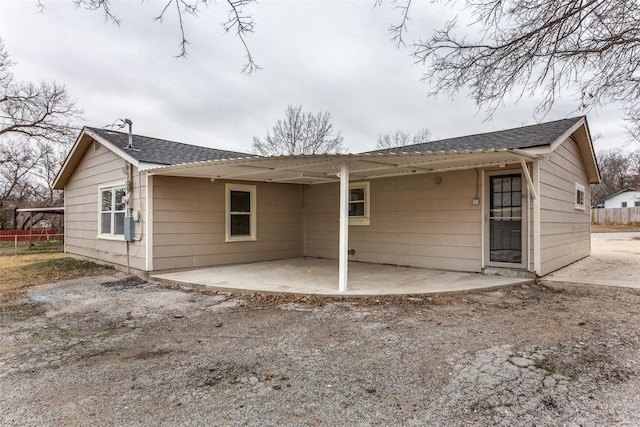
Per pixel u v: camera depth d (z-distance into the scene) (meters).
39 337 4.16
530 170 6.78
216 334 4.16
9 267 9.88
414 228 8.49
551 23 4.49
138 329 4.41
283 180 9.51
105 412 2.51
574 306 5.09
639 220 28.94
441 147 8.43
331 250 10.33
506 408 2.46
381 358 3.36
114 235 9.05
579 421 2.29
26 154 22.69
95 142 9.91
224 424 2.34
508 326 4.23
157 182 7.85
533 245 6.79
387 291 5.95
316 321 4.58
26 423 2.38
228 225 9.11
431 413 2.42
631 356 3.31
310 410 2.49
